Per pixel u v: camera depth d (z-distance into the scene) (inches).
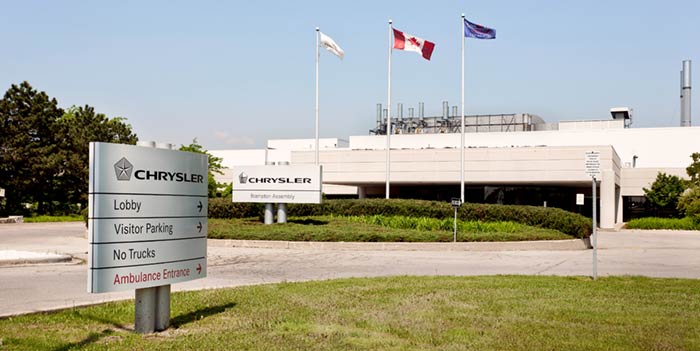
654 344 288.4
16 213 1812.3
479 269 628.7
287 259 712.4
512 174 1699.1
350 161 1825.8
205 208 345.7
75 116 2190.0
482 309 371.6
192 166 334.6
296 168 1056.8
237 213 1181.1
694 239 1243.2
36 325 321.4
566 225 1013.8
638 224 1710.1
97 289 284.5
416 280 501.0
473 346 283.1
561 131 2367.1
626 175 2102.6
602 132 2346.2
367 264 668.1
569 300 406.9
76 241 945.5
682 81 2832.2
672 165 2300.7
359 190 2071.9
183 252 326.3
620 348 281.4
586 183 1770.4
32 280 501.0
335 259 716.7
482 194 1903.3
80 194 1923.0
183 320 338.3
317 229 931.3
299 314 352.5
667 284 490.3
